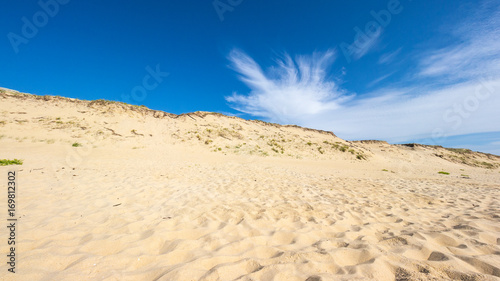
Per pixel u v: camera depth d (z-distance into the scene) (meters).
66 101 23.66
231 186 5.95
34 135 15.95
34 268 1.79
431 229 3.04
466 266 1.95
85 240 2.39
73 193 4.32
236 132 26.41
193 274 1.83
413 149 42.62
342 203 4.62
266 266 1.96
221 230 2.89
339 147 27.80
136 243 2.39
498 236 2.71
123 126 21.05
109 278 1.73
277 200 4.68
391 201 4.95
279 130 31.97
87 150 13.76
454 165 34.12
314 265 2.01
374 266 1.96
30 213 3.12
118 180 5.82
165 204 4.02
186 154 17.06
